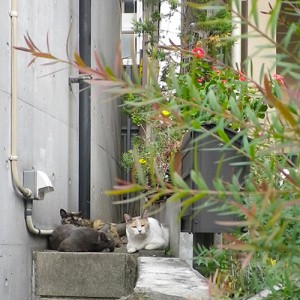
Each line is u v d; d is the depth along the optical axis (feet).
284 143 4.51
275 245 4.59
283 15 5.49
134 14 53.98
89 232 24.64
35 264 22.27
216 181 4.58
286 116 4.20
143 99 5.31
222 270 7.91
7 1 19.72
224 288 6.32
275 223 4.59
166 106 5.02
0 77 19.01
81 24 31.68
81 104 31.78
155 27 34.91
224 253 7.37
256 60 15.56
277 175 5.39
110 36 45.16
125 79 4.94
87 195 31.89
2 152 19.12
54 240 24.57
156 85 5.13
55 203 26.68
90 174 32.83
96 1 37.22
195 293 12.19
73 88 30.78
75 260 22.31
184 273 15.98
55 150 26.71
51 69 25.90
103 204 40.11
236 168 8.36
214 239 14.20
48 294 22.20
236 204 4.49
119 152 51.70
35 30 23.34
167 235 27.35
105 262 22.34
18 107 20.94
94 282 22.26
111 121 45.16
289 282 5.75
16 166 20.03
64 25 28.60
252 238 4.69
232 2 4.80
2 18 19.20
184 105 5.19
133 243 26.66
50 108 25.77
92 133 35.12
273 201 4.51
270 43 4.95
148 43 33.01
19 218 20.77
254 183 5.64
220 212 5.57
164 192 4.84
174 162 5.09
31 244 22.33
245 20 4.65
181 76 8.75
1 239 18.76
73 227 24.98
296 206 4.96
